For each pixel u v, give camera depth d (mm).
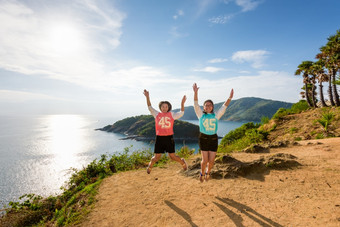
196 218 3213
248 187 4289
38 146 154500
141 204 3879
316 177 4512
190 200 3877
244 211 3303
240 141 14789
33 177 76688
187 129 168125
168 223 3146
